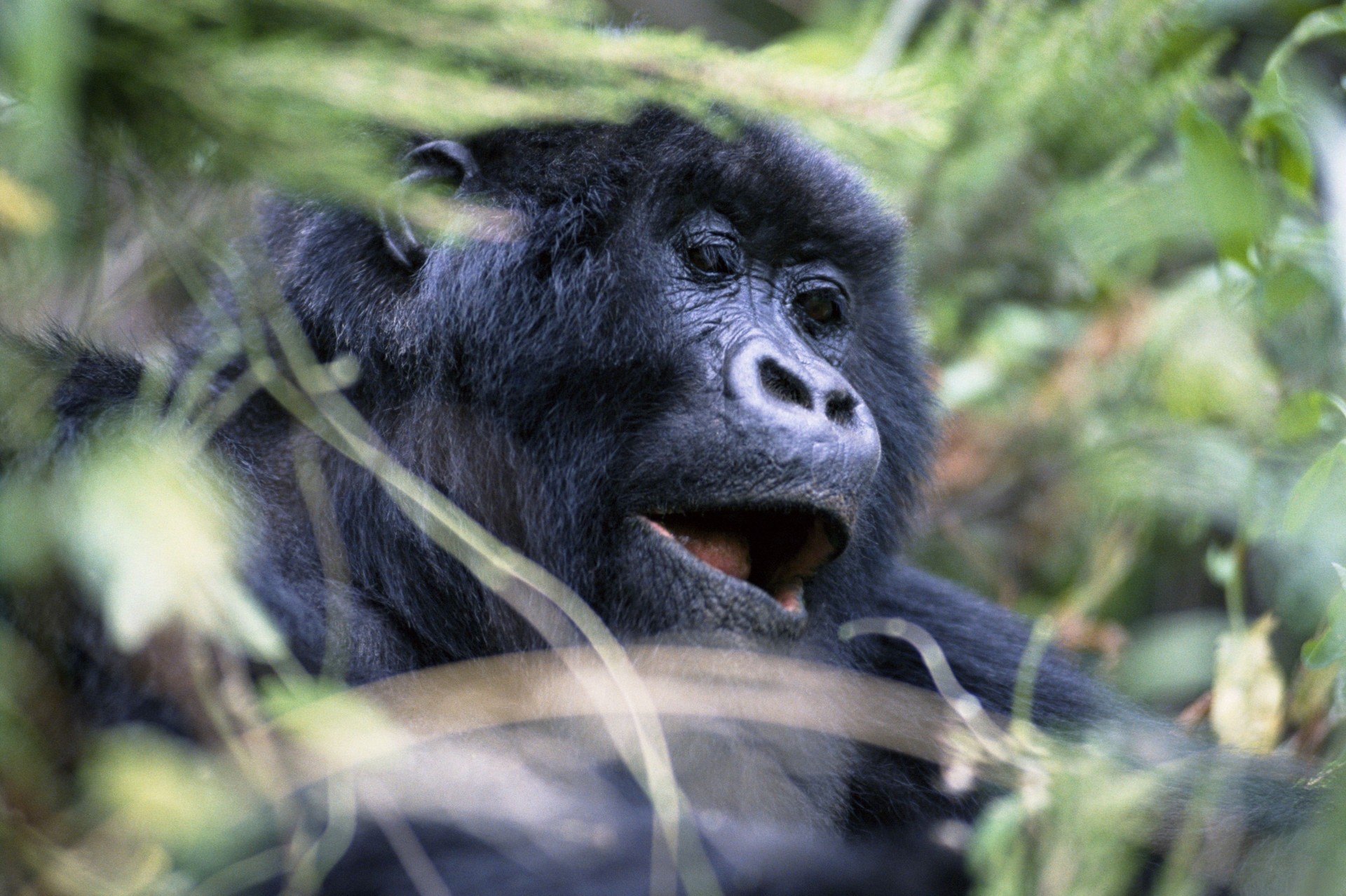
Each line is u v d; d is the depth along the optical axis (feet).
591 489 20.42
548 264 20.89
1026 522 37.45
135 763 13.41
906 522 24.98
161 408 18.01
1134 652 33.53
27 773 13.98
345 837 14.65
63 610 14.78
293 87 14.17
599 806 16.31
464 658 20.51
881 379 24.56
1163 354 33.63
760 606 19.62
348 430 19.03
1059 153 33.81
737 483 19.79
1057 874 16.10
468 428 20.75
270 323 20.71
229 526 16.19
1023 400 36.96
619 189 21.24
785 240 22.67
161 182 16.11
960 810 23.02
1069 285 36.47
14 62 12.45
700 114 17.47
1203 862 19.25
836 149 23.77
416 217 16.97
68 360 18.31
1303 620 27.50
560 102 16.26
